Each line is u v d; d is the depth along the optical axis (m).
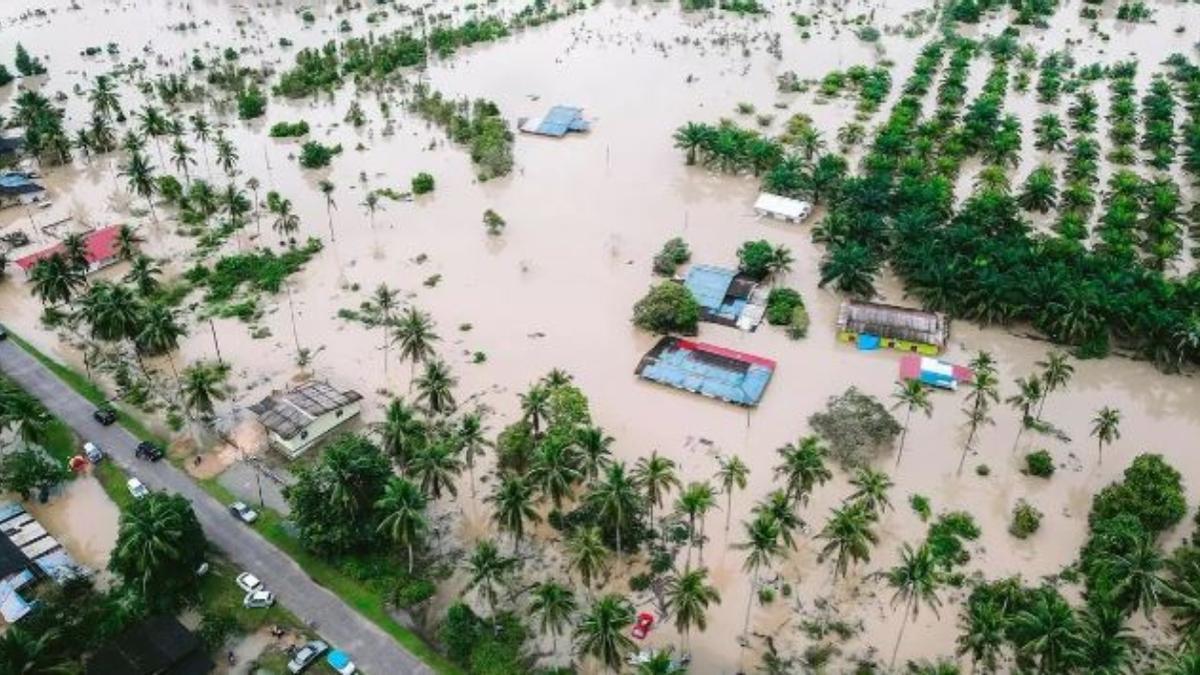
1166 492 101.62
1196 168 174.88
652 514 106.44
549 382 116.69
